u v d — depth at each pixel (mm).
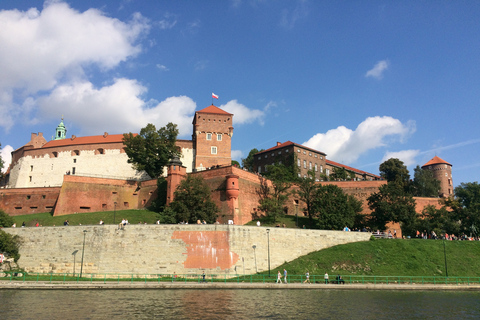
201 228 60719
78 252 61031
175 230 60531
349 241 69812
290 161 117938
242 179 82000
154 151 95125
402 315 38531
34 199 89812
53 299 42500
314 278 58031
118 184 90875
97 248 60562
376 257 64562
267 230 63156
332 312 38906
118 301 41750
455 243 70750
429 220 85062
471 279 60562
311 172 100188
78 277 57688
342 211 76375
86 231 61625
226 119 107938
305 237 66688
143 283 51750
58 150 113250
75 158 110375
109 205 89125
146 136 95500
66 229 62688
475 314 39219
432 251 67375
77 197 86312
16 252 62969
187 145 106562
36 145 121500
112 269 59500
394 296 48188
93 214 80625
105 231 61094
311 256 64688
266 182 89562
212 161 104188
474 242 71500
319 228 75312
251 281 53781
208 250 59875
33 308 38031
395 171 118125
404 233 82312
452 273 62125
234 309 38969
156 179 88750
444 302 45000
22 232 64250
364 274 60250
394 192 81188
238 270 59781
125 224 61656
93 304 40062
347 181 94688
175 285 51250
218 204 78938
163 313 36656
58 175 110750
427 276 59469
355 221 81188
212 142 105625
